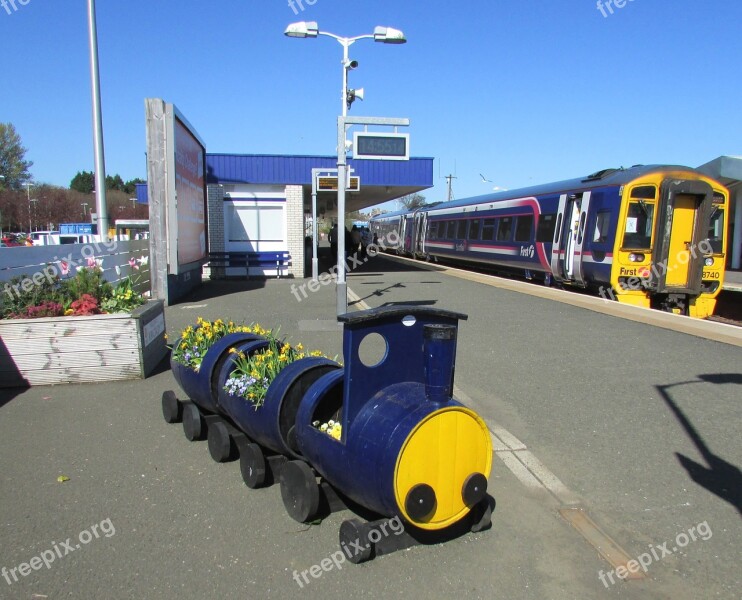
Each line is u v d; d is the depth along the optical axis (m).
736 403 6.03
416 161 21.53
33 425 5.60
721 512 3.91
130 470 4.61
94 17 13.35
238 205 21.00
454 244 27.36
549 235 17.73
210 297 15.02
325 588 3.12
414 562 3.36
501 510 3.95
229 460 4.80
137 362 7.08
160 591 3.09
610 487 4.27
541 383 6.80
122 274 13.94
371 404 3.33
